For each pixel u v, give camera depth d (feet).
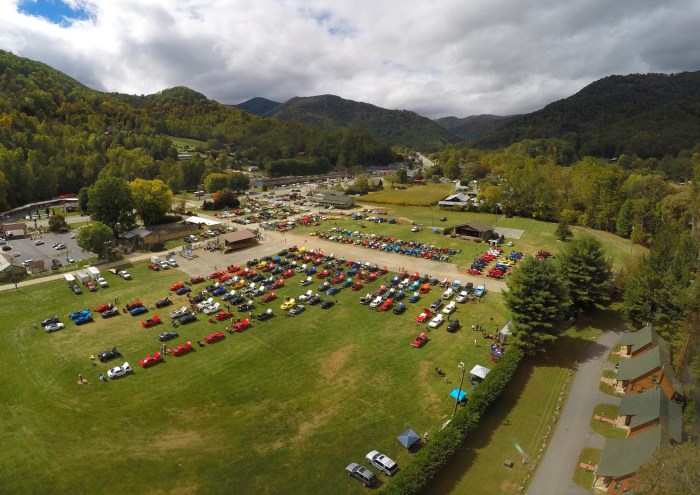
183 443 174.19
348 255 430.20
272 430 183.01
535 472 163.43
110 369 224.74
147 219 544.21
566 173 611.06
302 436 179.93
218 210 652.07
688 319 233.96
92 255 420.77
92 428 181.68
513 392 213.25
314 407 198.80
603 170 560.20
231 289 334.65
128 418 188.34
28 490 149.89
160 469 160.66
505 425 189.37
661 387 198.08
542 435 184.03
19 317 281.33
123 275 356.18
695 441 173.27
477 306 310.04
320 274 362.94
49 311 291.17
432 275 374.84
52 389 207.82
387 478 159.63
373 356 243.19
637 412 181.06
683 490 113.70
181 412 193.16
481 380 216.74
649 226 475.72
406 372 228.22
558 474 162.71
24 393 204.23
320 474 160.45
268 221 582.76
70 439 174.81
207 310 291.38
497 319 289.94
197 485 153.99
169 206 562.25
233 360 236.84
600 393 214.07
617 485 151.12
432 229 543.39
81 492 149.69
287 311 296.51
